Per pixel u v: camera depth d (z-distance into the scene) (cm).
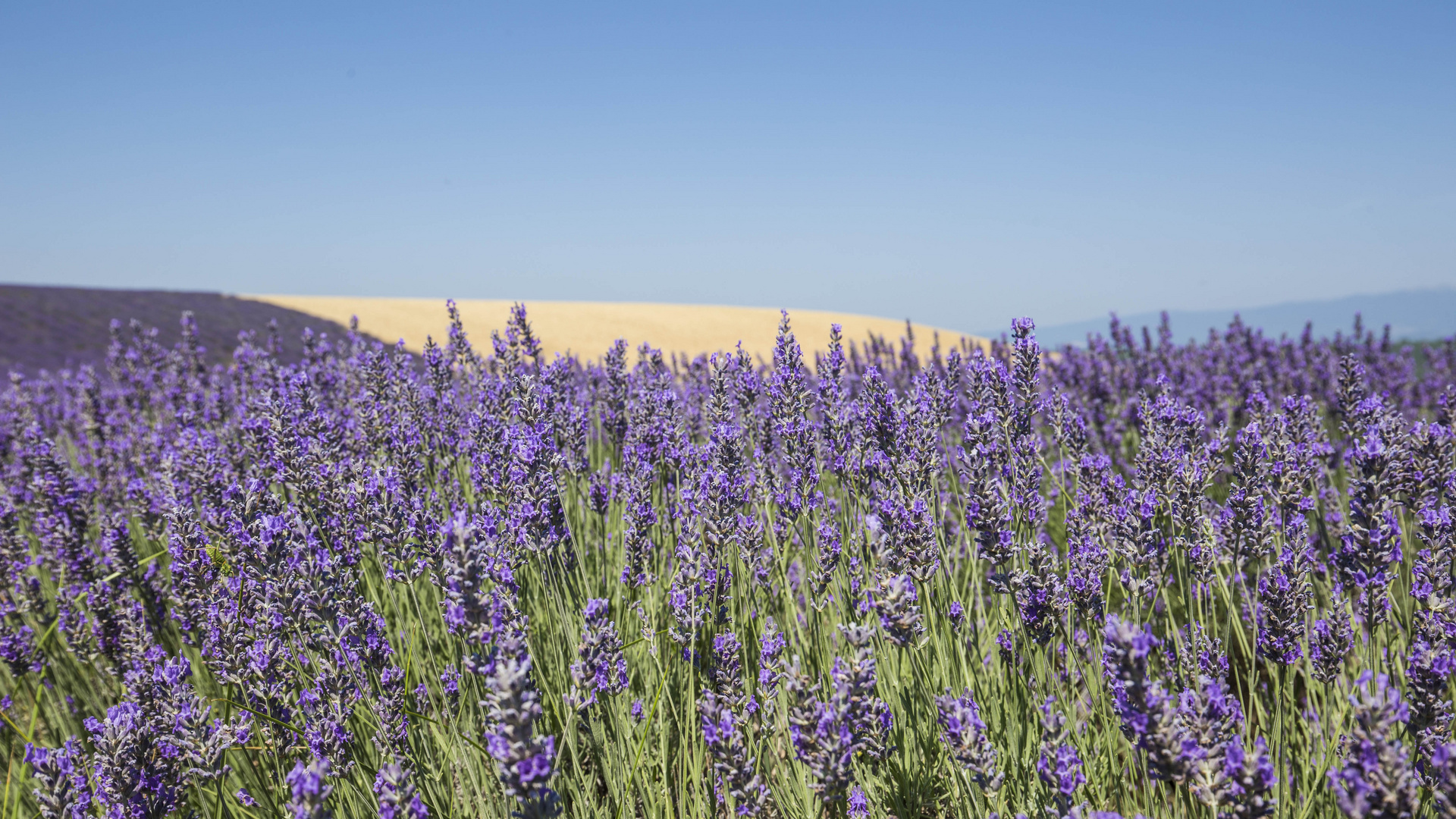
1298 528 324
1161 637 395
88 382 932
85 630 416
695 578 340
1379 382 1098
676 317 4894
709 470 360
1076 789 240
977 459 281
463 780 295
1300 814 253
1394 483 276
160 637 455
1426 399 1173
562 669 342
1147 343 1103
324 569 279
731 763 254
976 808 236
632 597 397
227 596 334
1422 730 234
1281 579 278
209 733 274
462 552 228
